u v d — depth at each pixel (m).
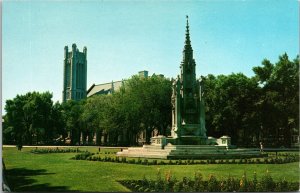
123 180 28.59
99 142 138.50
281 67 92.56
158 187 25.45
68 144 141.12
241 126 96.50
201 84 58.47
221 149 53.41
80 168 38.12
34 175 32.94
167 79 103.19
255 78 97.50
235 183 25.39
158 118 100.19
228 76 98.50
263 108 92.62
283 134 97.88
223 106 95.50
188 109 58.00
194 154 50.22
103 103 125.38
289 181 28.53
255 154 55.94
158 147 53.75
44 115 136.50
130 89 102.62
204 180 28.69
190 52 59.25
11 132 133.75
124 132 117.50
